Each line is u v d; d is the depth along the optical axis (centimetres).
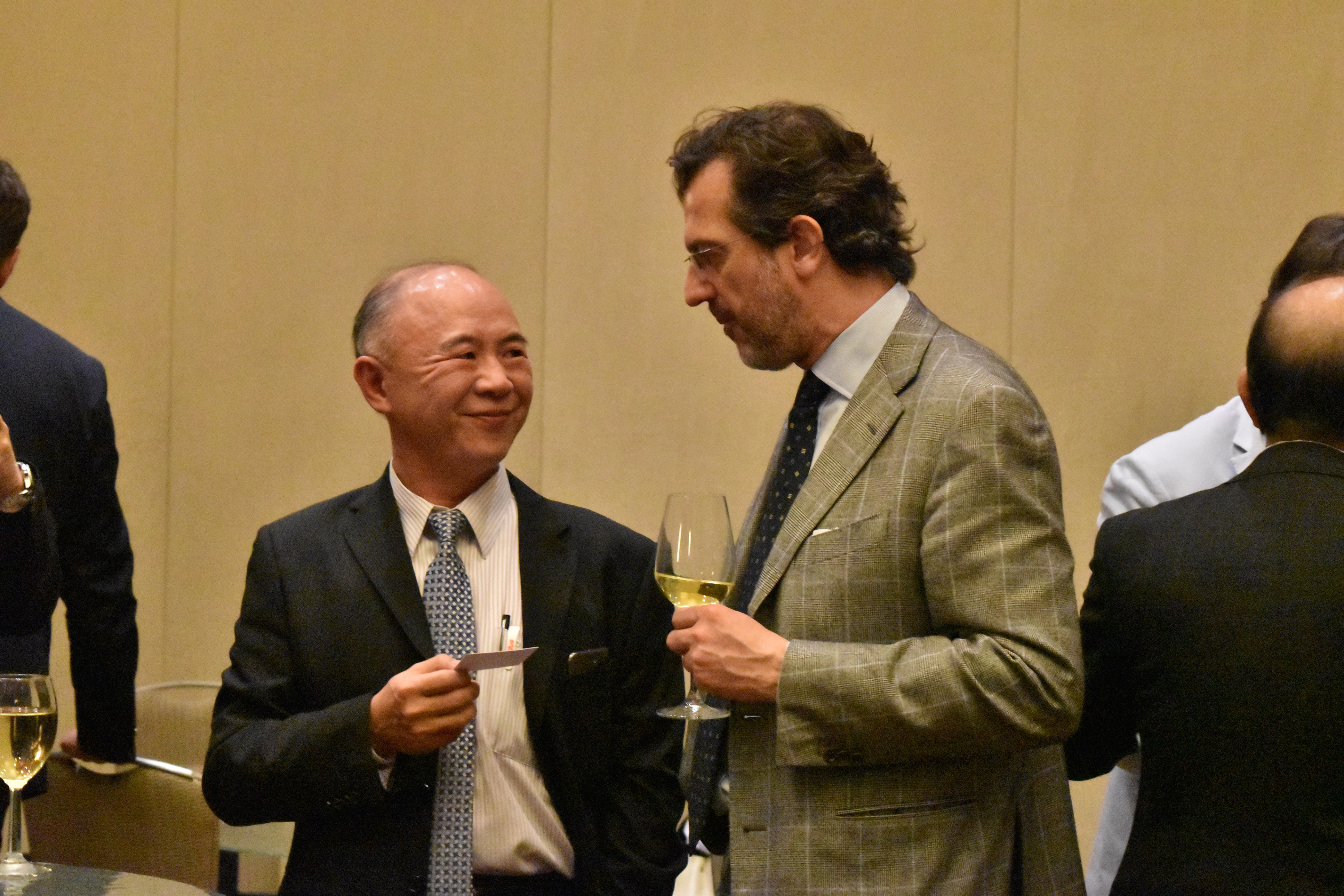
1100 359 637
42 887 286
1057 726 267
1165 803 271
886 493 282
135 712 461
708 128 308
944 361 290
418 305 320
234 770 311
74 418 424
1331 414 277
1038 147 644
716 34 670
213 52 710
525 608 329
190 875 417
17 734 294
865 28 658
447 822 310
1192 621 269
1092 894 409
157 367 712
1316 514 269
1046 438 279
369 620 322
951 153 651
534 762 321
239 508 705
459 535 332
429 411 317
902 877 275
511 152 689
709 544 285
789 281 297
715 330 669
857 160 302
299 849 320
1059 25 642
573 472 683
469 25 692
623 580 342
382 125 697
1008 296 646
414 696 289
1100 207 638
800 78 662
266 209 706
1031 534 272
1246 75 624
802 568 288
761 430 665
